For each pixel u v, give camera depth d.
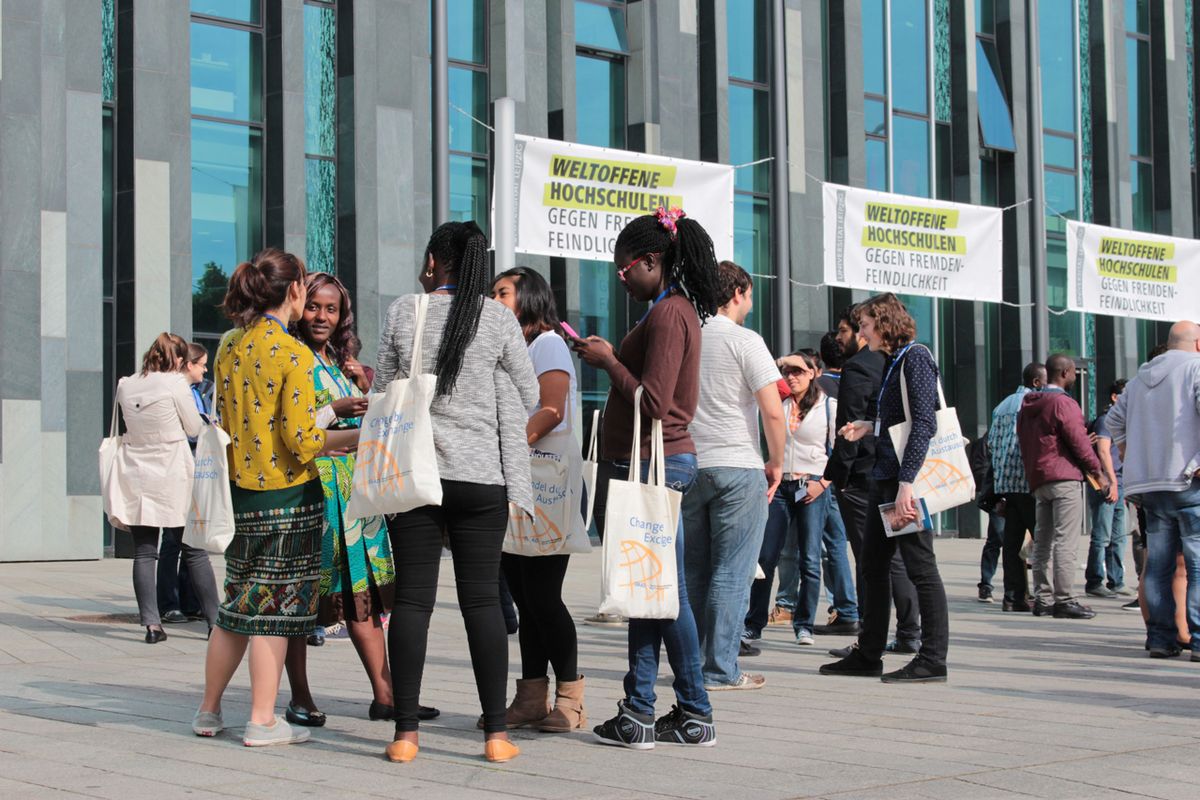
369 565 6.94
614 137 24.22
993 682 8.63
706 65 25.03
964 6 28.19
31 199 19.00
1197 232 32.12
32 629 11.43
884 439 8.73
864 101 26.83
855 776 5.66
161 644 10.71
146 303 19.92
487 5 23.02
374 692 7.11
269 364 6.32
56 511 19.11
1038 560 13.09
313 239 21.55
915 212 18.98
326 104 21.70
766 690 8.24
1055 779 5.60
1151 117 31.56
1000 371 28.69
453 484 6.00
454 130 22.69
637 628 6.36
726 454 7.56
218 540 6.21
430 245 6.23
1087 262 21.08
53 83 19.34
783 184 17.72
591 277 23.70
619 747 6.34
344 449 6.55
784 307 17.64
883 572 8.88
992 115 28.47
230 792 5.32
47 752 6.15
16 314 18.84
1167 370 10.07
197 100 20.84
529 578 6.75
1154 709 7.54
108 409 20.08
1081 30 30.53
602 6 24.12
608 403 6.64
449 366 6.00
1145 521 11.18
